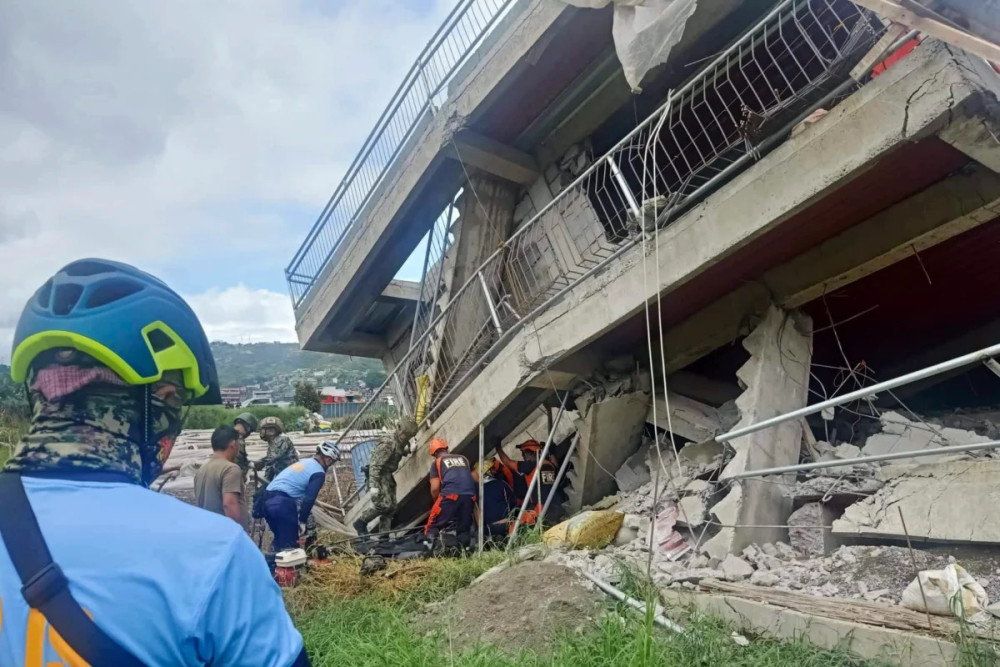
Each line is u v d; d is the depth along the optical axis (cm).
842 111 453
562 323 652
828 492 508
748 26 700
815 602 380
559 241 859
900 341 749
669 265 562
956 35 296
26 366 111
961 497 418
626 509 655
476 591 484
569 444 848
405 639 392
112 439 110
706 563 507
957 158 479
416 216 970
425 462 834
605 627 369
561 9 712
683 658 337
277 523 647
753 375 593
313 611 513
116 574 93
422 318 1057
